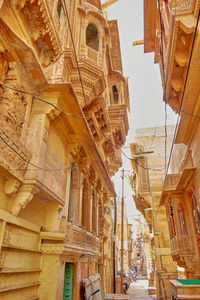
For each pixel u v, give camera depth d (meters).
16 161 4.66
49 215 6.56
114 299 11.47
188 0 6.88
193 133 8.60
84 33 10.45
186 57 7.30
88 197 10.62
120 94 16.80
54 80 7.43
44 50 7.30
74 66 9.19
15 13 5.19
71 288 7.52
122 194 20.64
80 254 8.03
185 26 6.61
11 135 4.54
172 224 12.88
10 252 4.58
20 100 5.39
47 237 6.05
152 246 26.22
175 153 15.30
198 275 9.75
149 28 12.33
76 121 7.21
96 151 9.25
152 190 22.27
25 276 5.14
